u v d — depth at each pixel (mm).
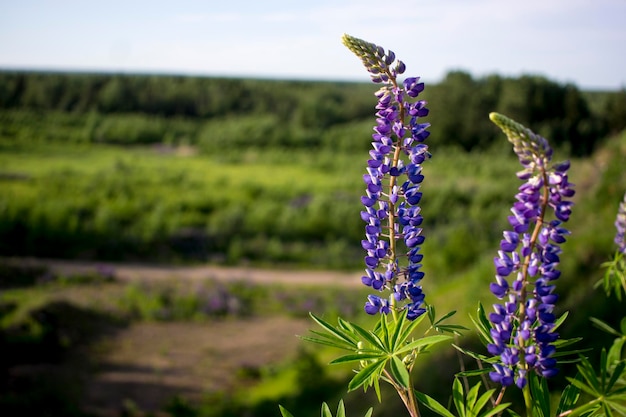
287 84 159375
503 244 2193
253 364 21234
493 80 75938
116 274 31547
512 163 65375
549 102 66125
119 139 95688
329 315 25484
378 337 2486
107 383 19484
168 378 20156
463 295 16172
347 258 36406
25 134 91625
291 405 15586
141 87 126062
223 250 37406
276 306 28062
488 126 74875
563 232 2125
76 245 35531
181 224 40500
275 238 38594
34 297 25547
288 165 75375
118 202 43031
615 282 3771
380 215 2701
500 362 2281
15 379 18750
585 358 2223
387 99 2623
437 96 77562
